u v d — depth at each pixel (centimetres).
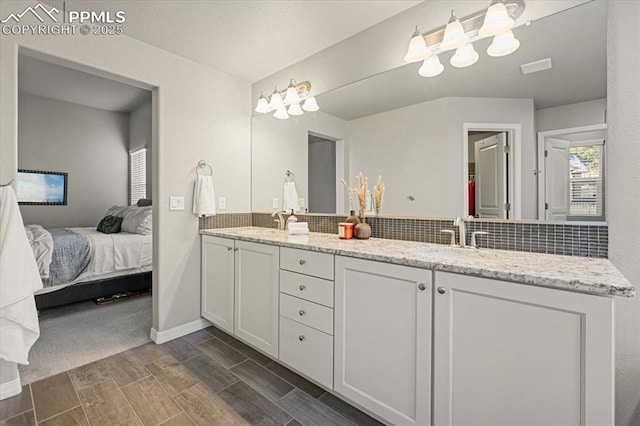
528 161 150
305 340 171
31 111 444
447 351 118
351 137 217
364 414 155
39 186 451
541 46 144
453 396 117
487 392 110
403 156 191
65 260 283
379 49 197
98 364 201
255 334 206
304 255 171
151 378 185
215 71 265
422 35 175
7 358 152
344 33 209
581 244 137
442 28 168
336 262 155
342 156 223
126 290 329
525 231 152
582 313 92
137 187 514
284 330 184
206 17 191
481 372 111
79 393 170
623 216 126
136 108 506
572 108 137
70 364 200
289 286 180
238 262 220
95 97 453
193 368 197
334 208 230
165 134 233
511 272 104
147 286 346
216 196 268
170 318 239
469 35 161
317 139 238
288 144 261
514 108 152
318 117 236
